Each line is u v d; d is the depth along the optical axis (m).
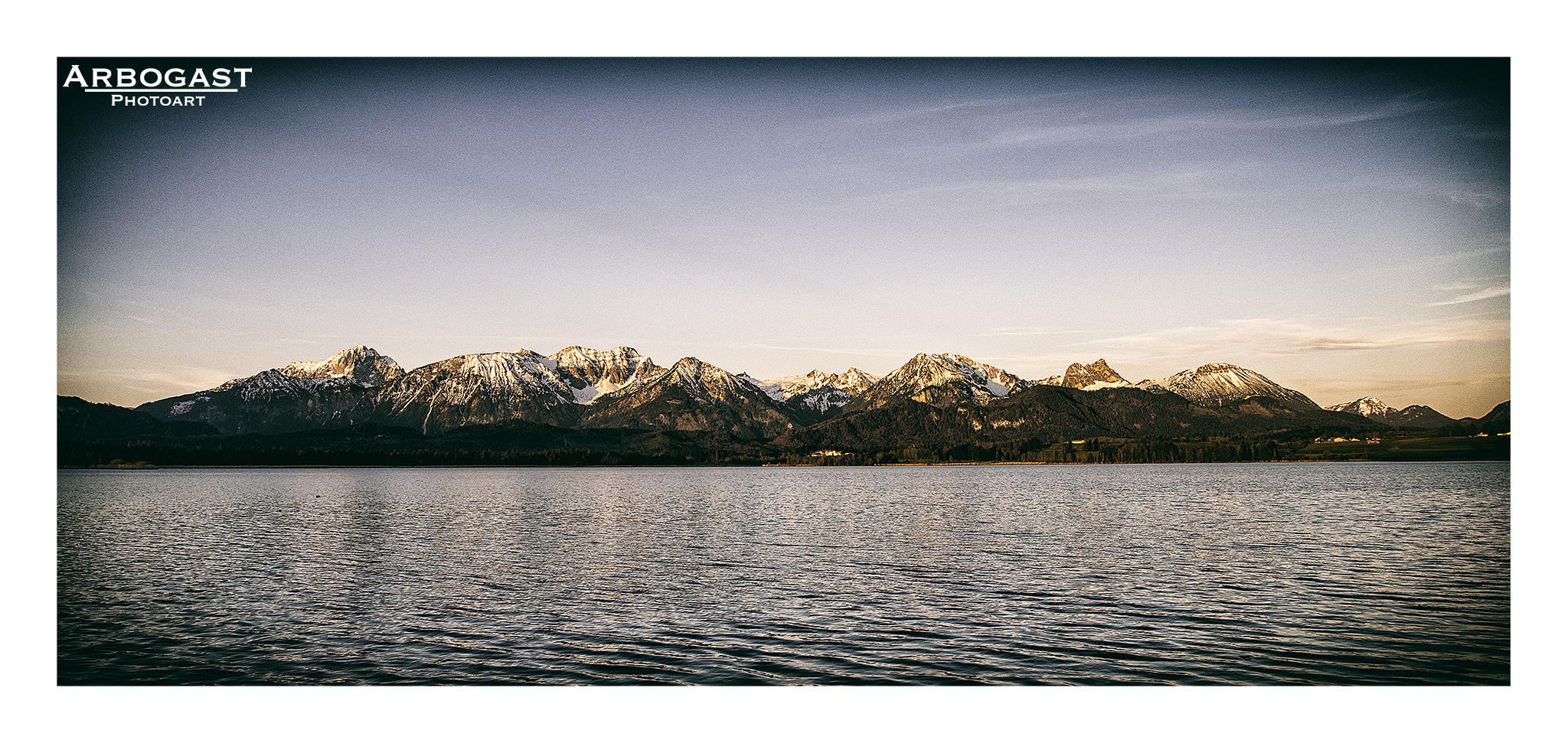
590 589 40.31
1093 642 30.38
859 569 46.59
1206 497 112.00
